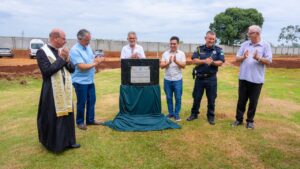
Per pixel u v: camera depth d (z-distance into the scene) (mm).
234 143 5312
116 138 5469
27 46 36625
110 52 39469
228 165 4543
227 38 60281
